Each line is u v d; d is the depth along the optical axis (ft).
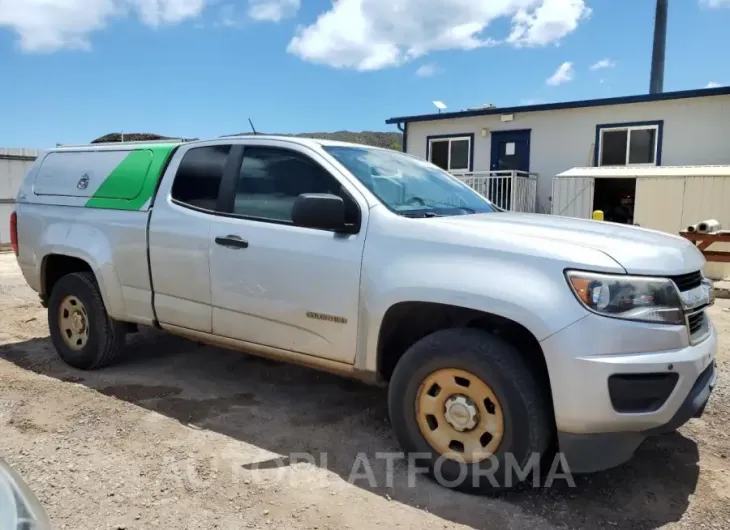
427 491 9.94
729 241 30.12
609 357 8.66
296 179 12.23
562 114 48.39
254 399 14.11
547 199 49.67
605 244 9.50
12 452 11.04
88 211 15.42
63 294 16.02
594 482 10.33
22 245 17.02
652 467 10.93
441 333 10.06
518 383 9.25
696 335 9.59
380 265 10.58
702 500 9.78
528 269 9.29
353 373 11.24
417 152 56.18
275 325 12.12
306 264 11.47
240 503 9.47
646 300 8.84
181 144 14.24
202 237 13.02
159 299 14.03
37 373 15.76
